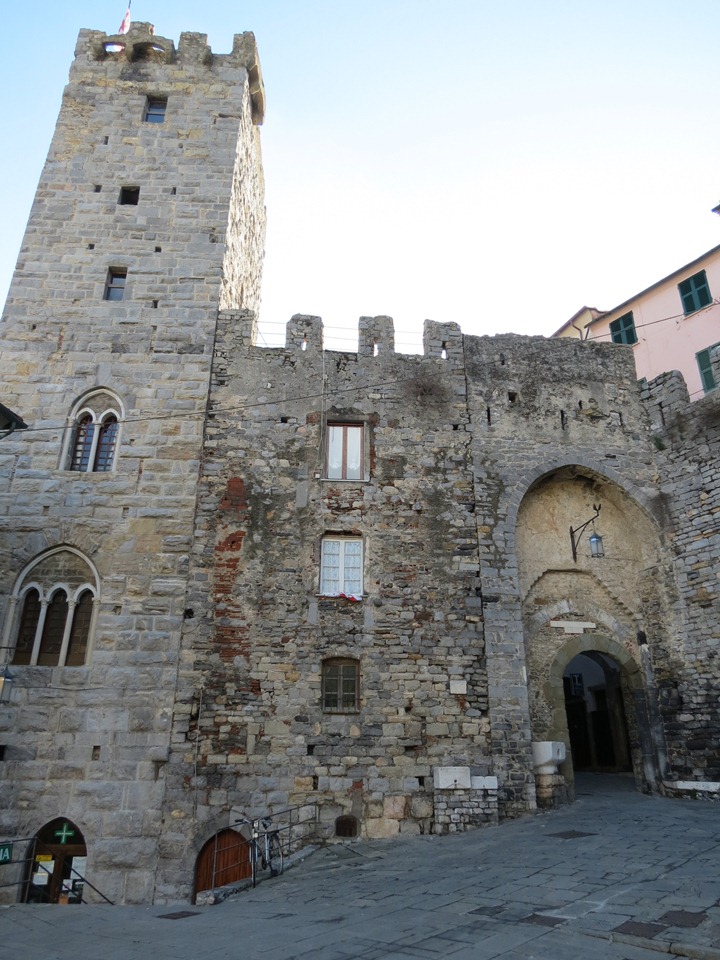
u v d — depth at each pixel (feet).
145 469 58.90
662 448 66.03
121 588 54.65
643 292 96.37
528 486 63.41
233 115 75.61
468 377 67.51
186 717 51.31
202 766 50.08
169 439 60.29
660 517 64.23
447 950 23.88
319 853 47.93
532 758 53.98
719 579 58.34
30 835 47.39
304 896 37.73
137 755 49.90
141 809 48.47
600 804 54.44
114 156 72.13
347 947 25.53
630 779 68.80
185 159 72.79
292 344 66.03
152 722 50.88
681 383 66.59
